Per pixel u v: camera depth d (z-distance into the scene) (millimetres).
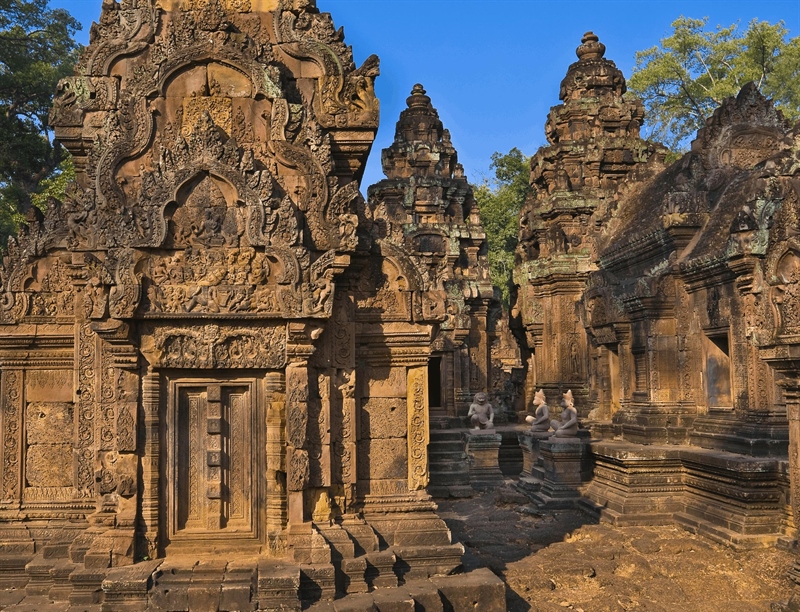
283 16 9312
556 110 25031
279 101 8766
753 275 13297
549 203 23766
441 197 26609
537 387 24266
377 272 9383
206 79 8836
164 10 9375
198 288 8391
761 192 13562
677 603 9828
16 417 9773
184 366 8469
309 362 8773
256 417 8711
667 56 39688
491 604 8570
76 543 8547
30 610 7945
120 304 8102
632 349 16953
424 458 9344
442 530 9109
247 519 8664
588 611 9484
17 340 9766
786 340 8703
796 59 36969
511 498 17000
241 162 8492
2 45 33688
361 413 9305
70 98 9625
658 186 19438
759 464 12141
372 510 9172
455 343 24078
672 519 14102
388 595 8203
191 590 7734
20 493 9664
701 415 15492
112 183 8523
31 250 9938
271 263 8531
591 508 15203
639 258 18000
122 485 8289
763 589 10320
